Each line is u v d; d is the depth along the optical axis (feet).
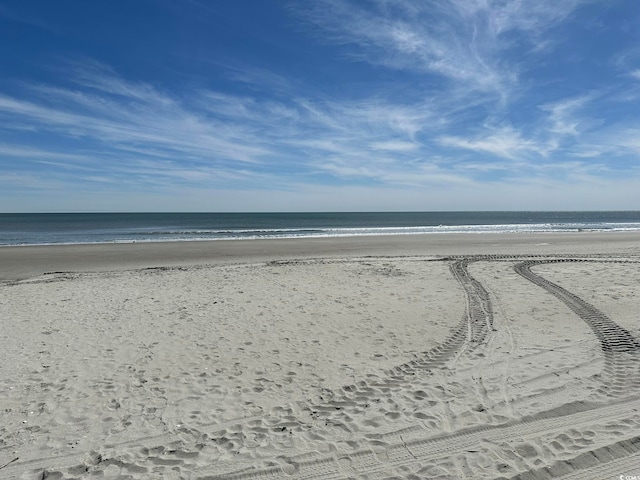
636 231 117.50
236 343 20.48
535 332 21.49
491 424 12.54
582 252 56.85
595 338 20.22
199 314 25.75
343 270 42.32
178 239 98.22
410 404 14.01
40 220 259.39
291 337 21.33
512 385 15.21
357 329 22.57
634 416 12.69
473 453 11.16
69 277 41.01
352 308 26.94
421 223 225.56
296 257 57.67
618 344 19.29
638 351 18.34
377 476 10.40
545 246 67.97
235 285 34.94
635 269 38.19
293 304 28.12
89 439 12.17
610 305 26.09
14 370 17.21
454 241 82.23
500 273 38.42
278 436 12.26
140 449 11.66
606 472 10.23
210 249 70.44
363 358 18.40
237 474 10.57
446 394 14.66
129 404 14.30
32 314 26.03
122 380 16.25
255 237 103.04
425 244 75.61
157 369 17.33
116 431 12.61
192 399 14.69
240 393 15.14
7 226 181.98
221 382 16.07
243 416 13.47
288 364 17.80
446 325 23.04
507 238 89.20
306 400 14.53
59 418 13.37
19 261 55.83
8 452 11.51
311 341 20.71
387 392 14.98
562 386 14.97
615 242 75.00
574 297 28.37
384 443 11.76
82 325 23.56
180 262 54.29
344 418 13.21
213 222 232.12
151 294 31.71
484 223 222.07
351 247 71.67
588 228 146.61
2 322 24.25
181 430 12.66
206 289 33.40
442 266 43.50
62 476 10.53
